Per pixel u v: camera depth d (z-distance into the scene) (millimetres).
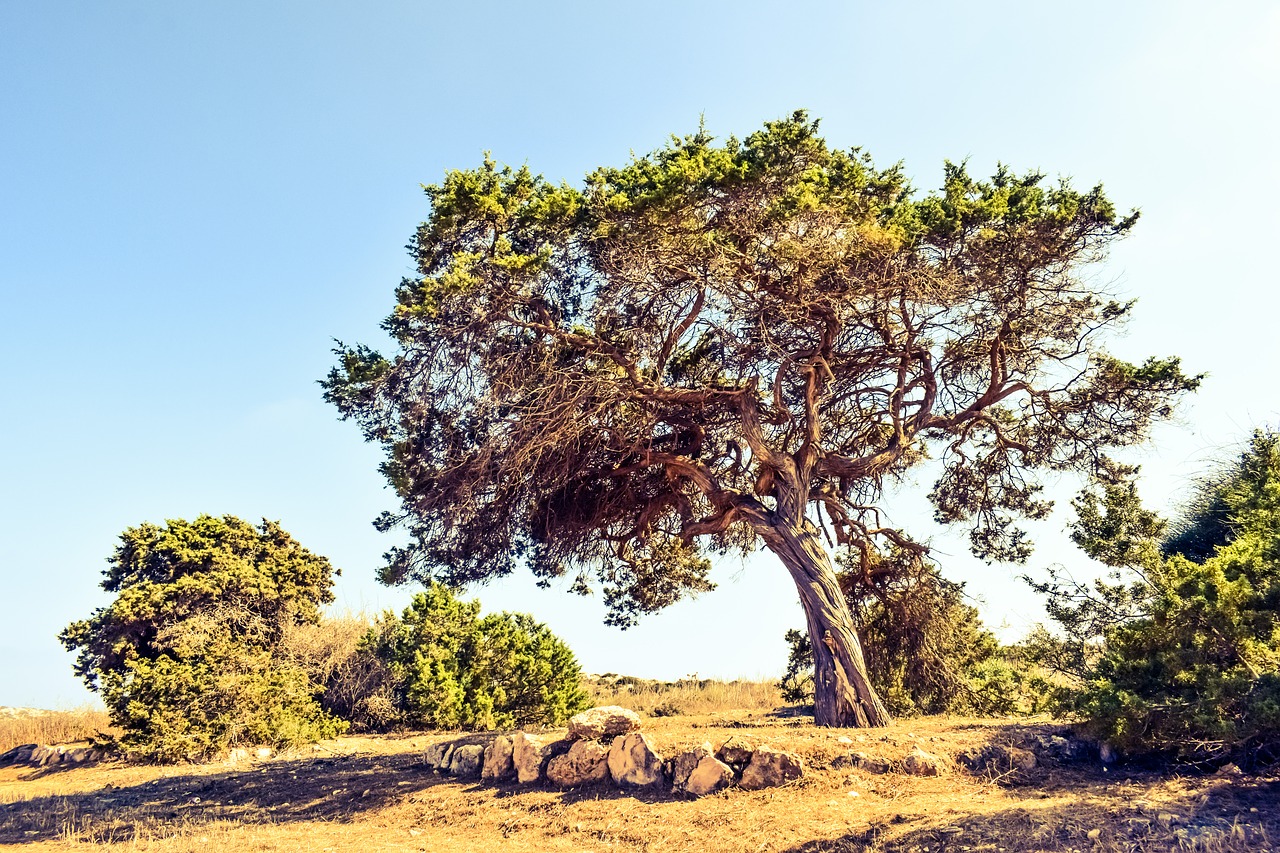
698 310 15703
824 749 12086
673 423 17391
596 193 15195
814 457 17000
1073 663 14648
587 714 13742
